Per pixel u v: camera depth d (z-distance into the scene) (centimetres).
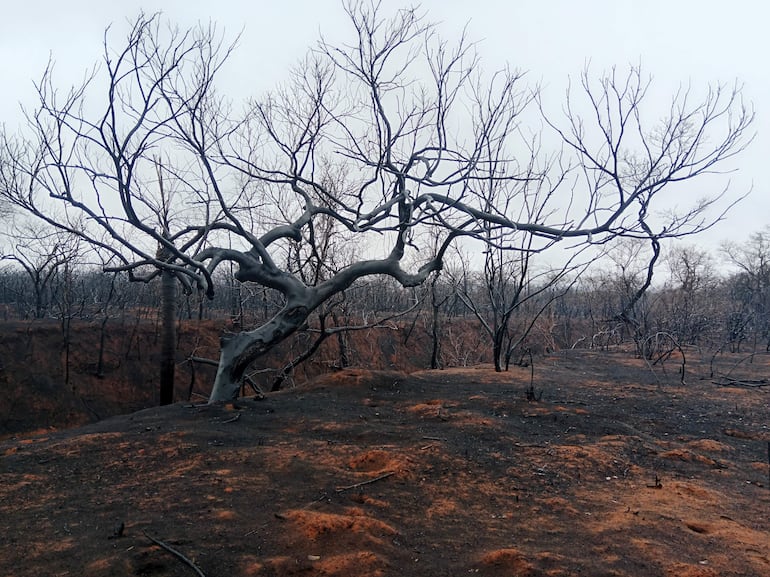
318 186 853
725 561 369
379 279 1928
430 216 809
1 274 3203
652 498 492
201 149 675
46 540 374
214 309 2856
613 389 1041
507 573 343
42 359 1914
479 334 2659
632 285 2653
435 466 546
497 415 775
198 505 435
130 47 748
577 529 420
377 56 848
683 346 2009
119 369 2062
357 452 583
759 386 1118
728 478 560
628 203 760
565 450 611
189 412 764
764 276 3306
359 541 373
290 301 866
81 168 664
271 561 344
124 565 334
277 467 528
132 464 543
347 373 998
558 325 2769
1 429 1695
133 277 723
